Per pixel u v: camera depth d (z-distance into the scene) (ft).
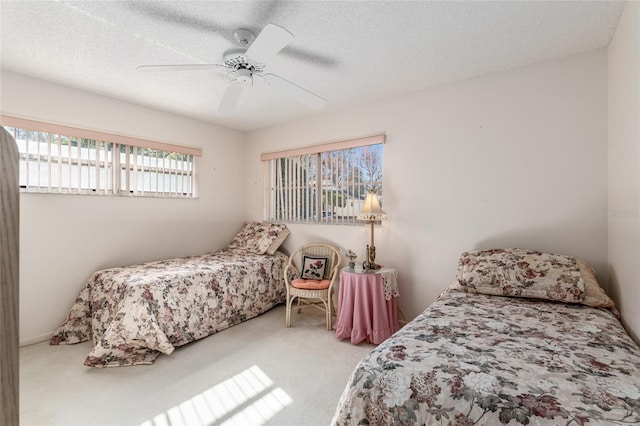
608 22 6.19
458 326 5.04
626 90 5.69
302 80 8.99
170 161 12.09
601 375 3.45
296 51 7.31
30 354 8.05
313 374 7.14
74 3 5.55
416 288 9.84
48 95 8.94
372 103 10.77
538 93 7.91
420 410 3.33
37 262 8.81
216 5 5.62
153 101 10.66
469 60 7.80
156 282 8.36
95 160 10.01
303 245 12.60
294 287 10.34
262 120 13.01
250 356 8.05
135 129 10.90
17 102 8.41
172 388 6.55
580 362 3.76
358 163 11.27
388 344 4.41
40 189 8.87
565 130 7.59
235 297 10.39
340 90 9.73
